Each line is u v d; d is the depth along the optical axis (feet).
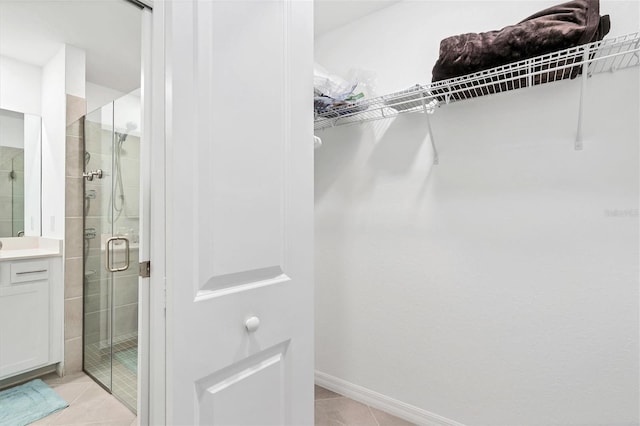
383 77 6.28
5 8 6.00
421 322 5.82
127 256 6.36
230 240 2.70
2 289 6.57
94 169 7.42
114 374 6.62
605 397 4.42
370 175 6.40
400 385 6.05
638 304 4.22
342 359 6.78
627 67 4.24
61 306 7.37
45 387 6.86
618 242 4.32
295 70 3.34
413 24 5.94
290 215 3.27
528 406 4.91
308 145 3.48
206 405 2.58
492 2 5.18
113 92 9.16
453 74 4.56
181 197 2.38
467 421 5.39
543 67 4.25
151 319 2.71
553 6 4.44
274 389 3.15
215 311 2.60
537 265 4.83
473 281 5.33
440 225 5.63
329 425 5.76
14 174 7.95
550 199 4.73
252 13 2.91
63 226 7.41
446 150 5.56
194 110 2.47
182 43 2.41
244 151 2.83
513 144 4.99
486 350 5.23
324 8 6.25
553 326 4.73
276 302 3.12
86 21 6.46
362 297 6.51
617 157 4.31
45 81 8.07
